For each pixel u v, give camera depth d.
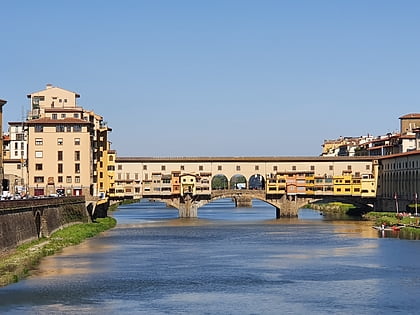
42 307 89.88
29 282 105.38
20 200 139.25
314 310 89.19
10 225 131.38
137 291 100.00
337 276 112.12
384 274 113.75
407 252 140.88
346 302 93.44
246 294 98.44
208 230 198.50
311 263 126.12
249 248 149.88
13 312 87.19
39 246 142.88
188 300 94.62
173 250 145.88
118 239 169.38
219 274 114.25
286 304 92.44
